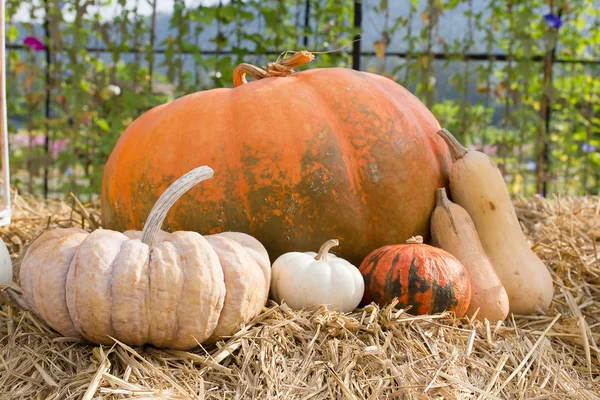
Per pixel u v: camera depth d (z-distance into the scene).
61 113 2.39
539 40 2.33
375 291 1.28
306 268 1.27
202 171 1.19
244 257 1.19
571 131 2.46
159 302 1.13
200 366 1.17
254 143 1.31
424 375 1.15
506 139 2.40
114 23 2.25
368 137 1.33
